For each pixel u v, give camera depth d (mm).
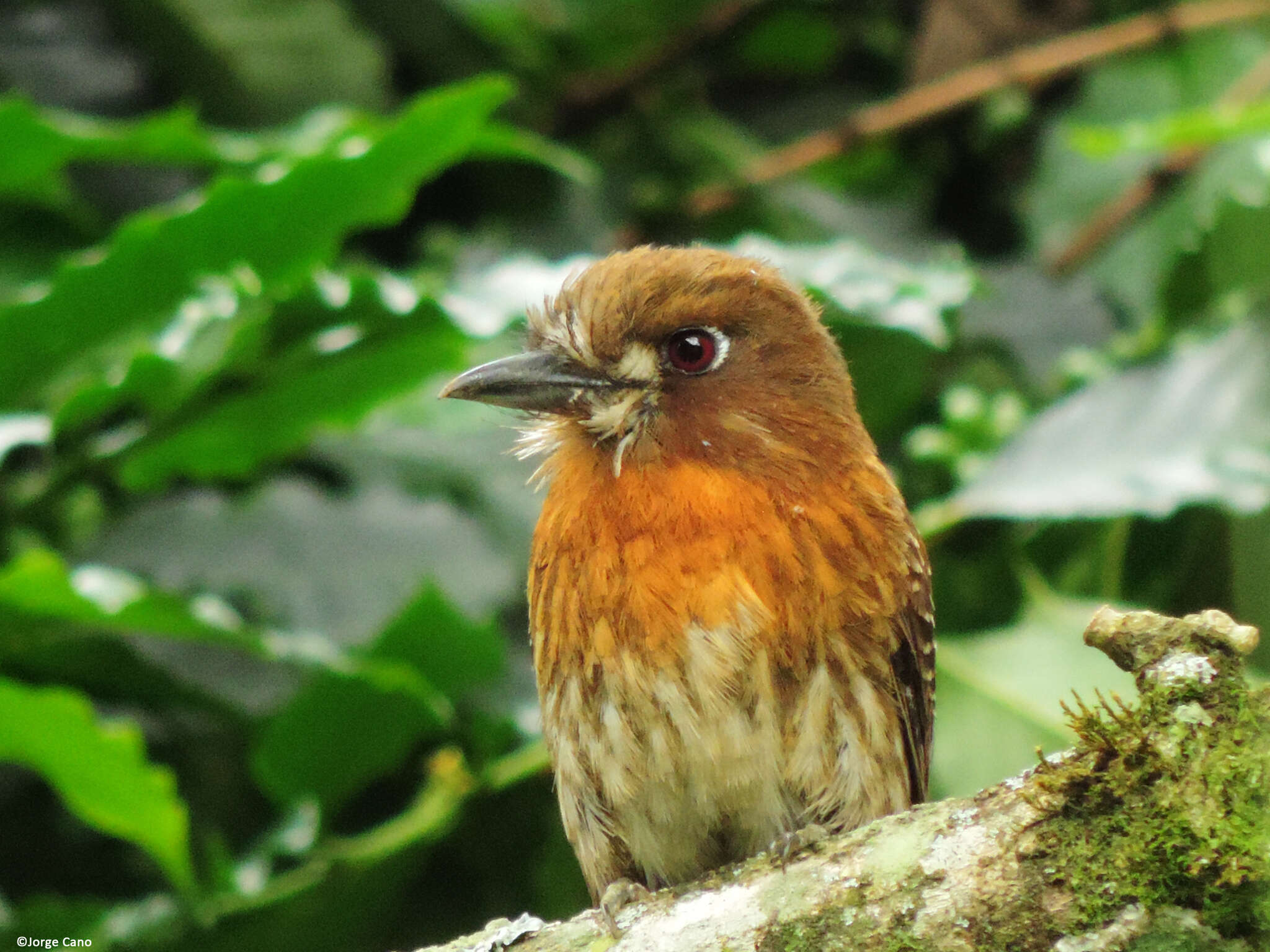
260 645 7469
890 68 12016
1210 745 4586
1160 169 10422
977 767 8211
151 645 8281
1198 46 10922
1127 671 4887
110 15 10266
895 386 9445
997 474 8445
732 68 11750
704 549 6719
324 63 10195
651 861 7113
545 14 11070
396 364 8117
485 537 8945
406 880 8414
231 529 8695
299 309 7828
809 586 6766
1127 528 8922
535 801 8648
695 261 7258
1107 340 10203
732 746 6727
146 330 7852
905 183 11383
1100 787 4676
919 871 4914
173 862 7820
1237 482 8016
